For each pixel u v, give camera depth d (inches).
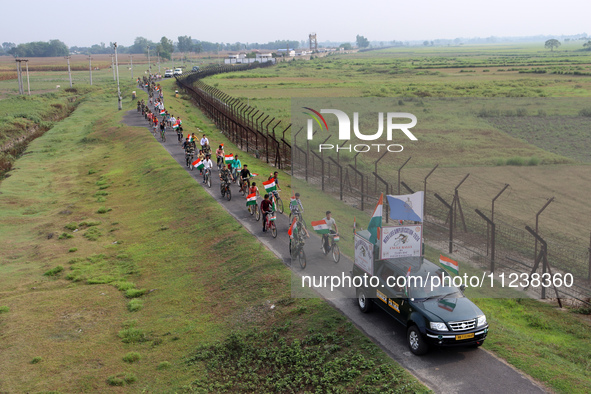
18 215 1327.5
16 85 5457.7
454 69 5506.9
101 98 4067.4
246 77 5255.9
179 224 1082.7
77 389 549.6
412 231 562.6
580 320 621.6
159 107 2578.7
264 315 635.5
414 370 470.0
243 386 508.4
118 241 1077.1
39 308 772.6
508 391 432.5
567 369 473.1
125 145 2098.9
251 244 863.1
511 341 526.3
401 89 2677.2
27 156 2063.2
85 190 1540.4
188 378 545.3
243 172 1212.5
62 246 1069.8
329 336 545.3
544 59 7017.7
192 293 762.2
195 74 5196.9
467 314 483.5
